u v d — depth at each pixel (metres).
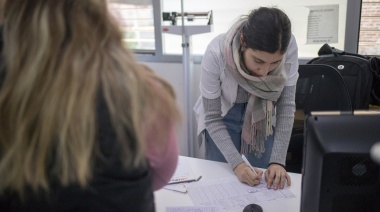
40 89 0.49
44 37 0.50
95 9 0.54
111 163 0.53
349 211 0.73
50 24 0.51
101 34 0.54
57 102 0.49
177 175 1.33
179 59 2.79
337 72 1.72
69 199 0.54
